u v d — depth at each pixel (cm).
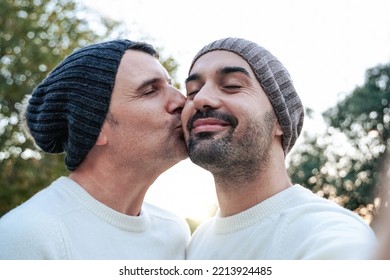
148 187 75
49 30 299
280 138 74
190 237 81
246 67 70
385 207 32
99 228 68
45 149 79
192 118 69
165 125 72
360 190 334
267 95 71
